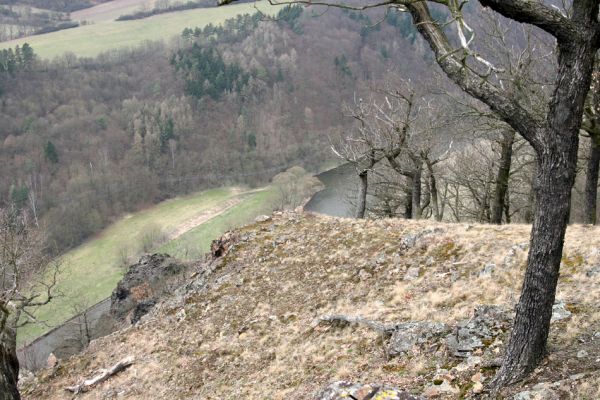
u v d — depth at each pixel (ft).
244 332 58.44
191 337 63.21
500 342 32.99
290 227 83.41
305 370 44.32
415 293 51.80
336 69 388.98
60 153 296.10
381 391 27.86
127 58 413.18
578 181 111.75
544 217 24.53
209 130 353.10
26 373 75.66
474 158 116.26
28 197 242.58
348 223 78.48
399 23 406.41
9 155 279.49
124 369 62.18
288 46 428.15
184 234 243.40
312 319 54.95
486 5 23.22
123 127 336.70
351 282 60.44
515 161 110.52
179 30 481.87
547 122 23.80
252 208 261.65
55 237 234.38
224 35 449.89
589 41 22.27
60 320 169.07
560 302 36.06
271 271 71.31
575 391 24.58
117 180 288.30
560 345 29.07
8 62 346.13
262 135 344.69
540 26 22.62
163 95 371.56
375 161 90.38
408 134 88.63
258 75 391.04
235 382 48.52
